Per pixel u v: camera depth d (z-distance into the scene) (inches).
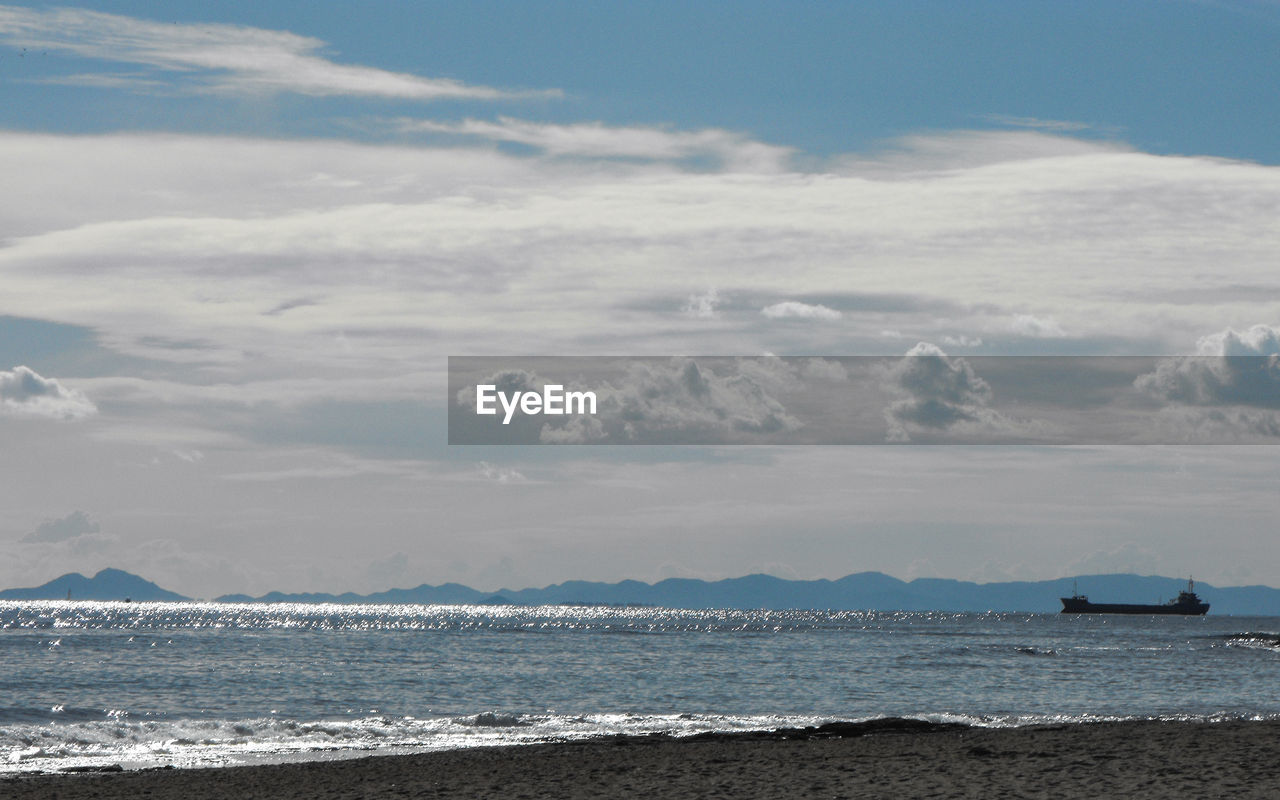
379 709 2054.6
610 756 1248.2
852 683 2679.6
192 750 1423.5
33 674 2733.8
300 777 1114.7
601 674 2896.2
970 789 879.1
